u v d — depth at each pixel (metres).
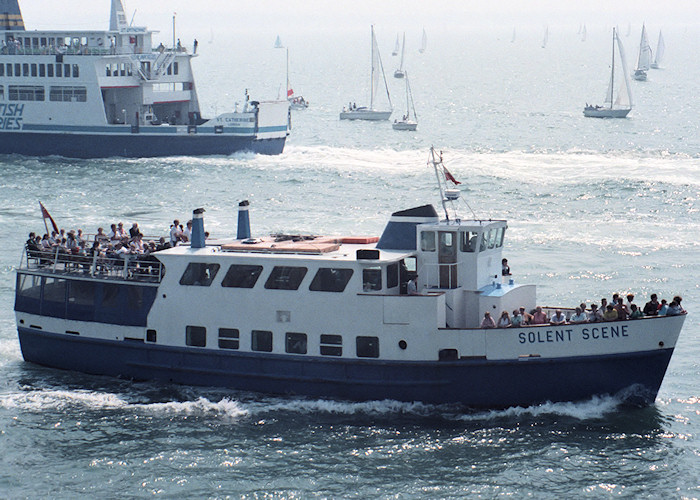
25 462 124.75
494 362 132.75
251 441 129.25
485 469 121.44
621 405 136.62
